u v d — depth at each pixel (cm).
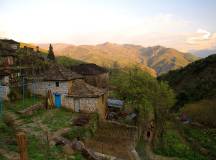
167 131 4678
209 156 3594
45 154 1981
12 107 3200
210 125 5416
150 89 4369
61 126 2798
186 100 7856
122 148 2831
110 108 4297
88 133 2905
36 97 3828
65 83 3631
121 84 4497
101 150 2703
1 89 3419
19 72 4309
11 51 5372
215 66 8994
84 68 6900
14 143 2061
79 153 2191
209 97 7138
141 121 4147
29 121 2861
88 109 3522
